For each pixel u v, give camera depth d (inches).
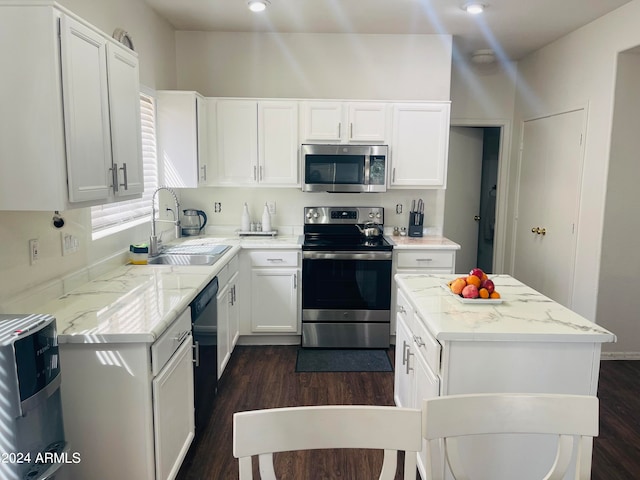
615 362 141.3
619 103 132.6
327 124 149.4
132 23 120.4
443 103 150.0
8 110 64.7
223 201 165.5
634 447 97.3
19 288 75.4
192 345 88.0
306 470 89.6
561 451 46.3
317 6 131.6
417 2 127.6
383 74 160.7
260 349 149.1
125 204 120.0
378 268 144.9
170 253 127.2
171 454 76.2
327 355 144.2
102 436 68.2
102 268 102.0
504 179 199.5
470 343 70.0
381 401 115.7
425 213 167.9
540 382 71.1
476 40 164.4
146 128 133.3
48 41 63.4
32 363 51.9
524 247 186.2
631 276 139.7
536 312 79.3
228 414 108.2
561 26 146.6
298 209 166.4
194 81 159.8
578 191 149.3
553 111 164.6
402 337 99.6
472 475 72.0
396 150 151.6
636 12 123.2
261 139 150.1
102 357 66.5
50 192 65.9
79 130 69.8
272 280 146.3
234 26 151.8
